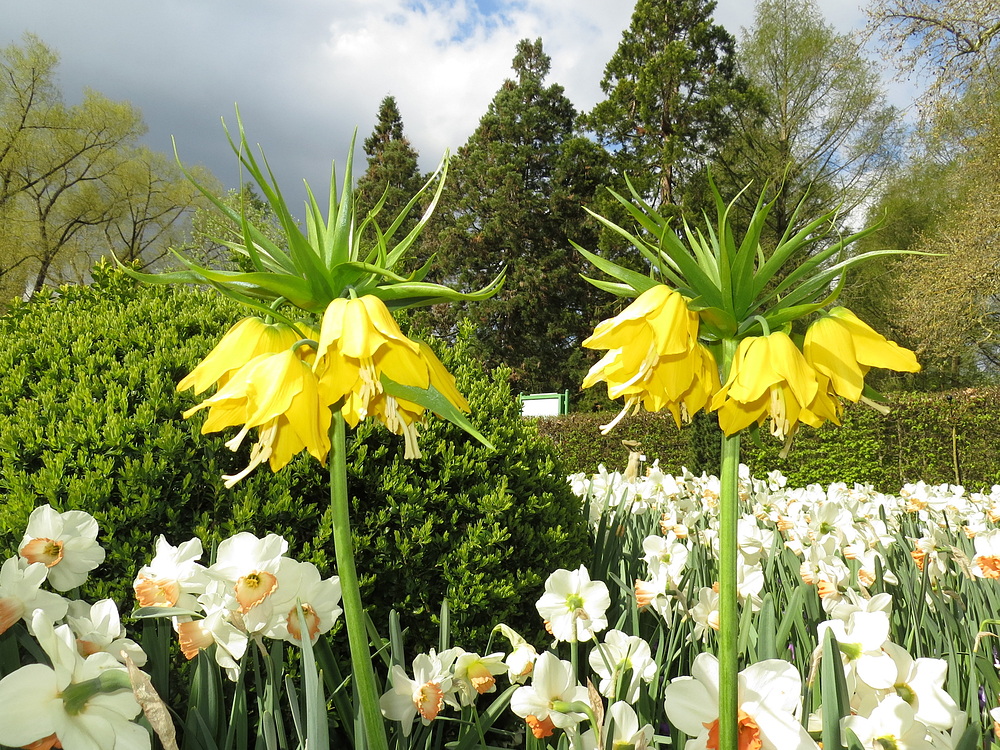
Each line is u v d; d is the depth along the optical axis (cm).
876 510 351
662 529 344
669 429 1131
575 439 1216
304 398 106
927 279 1596
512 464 260
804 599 210
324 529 218
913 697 119
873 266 2316
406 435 124
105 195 2686
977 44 1413
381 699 144
